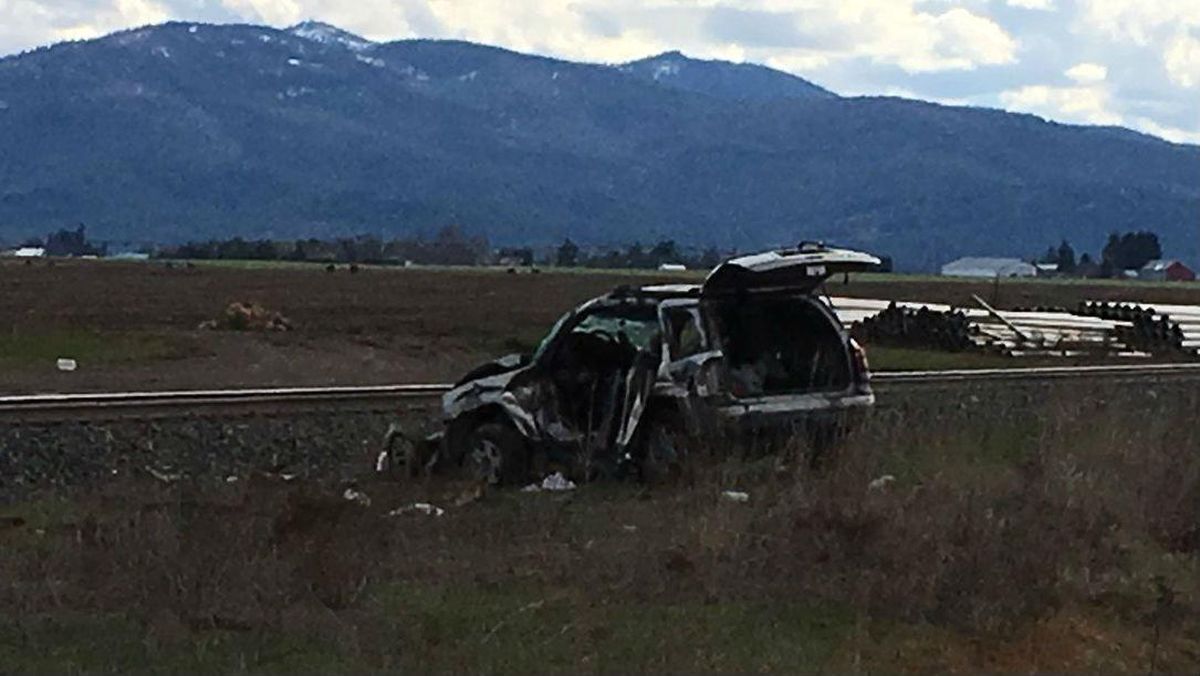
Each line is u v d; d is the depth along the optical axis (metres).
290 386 32.75
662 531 13.53
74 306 62.16
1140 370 37.28
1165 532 13.84
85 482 19.50
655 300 17.36
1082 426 19.86
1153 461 16.23
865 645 10.20
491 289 86.19
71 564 12.05
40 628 10.20
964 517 12.63
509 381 17.98
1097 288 115.06
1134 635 10.90
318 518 13.02
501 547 12.98
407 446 19.33
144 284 85.75
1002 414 25.17
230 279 95.69
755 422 16.80
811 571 11.69
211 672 9.30
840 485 14.31
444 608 10.80
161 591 10.87
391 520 13.72
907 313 47.00
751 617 10.72
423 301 71.44
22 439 21.17
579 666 9.53
